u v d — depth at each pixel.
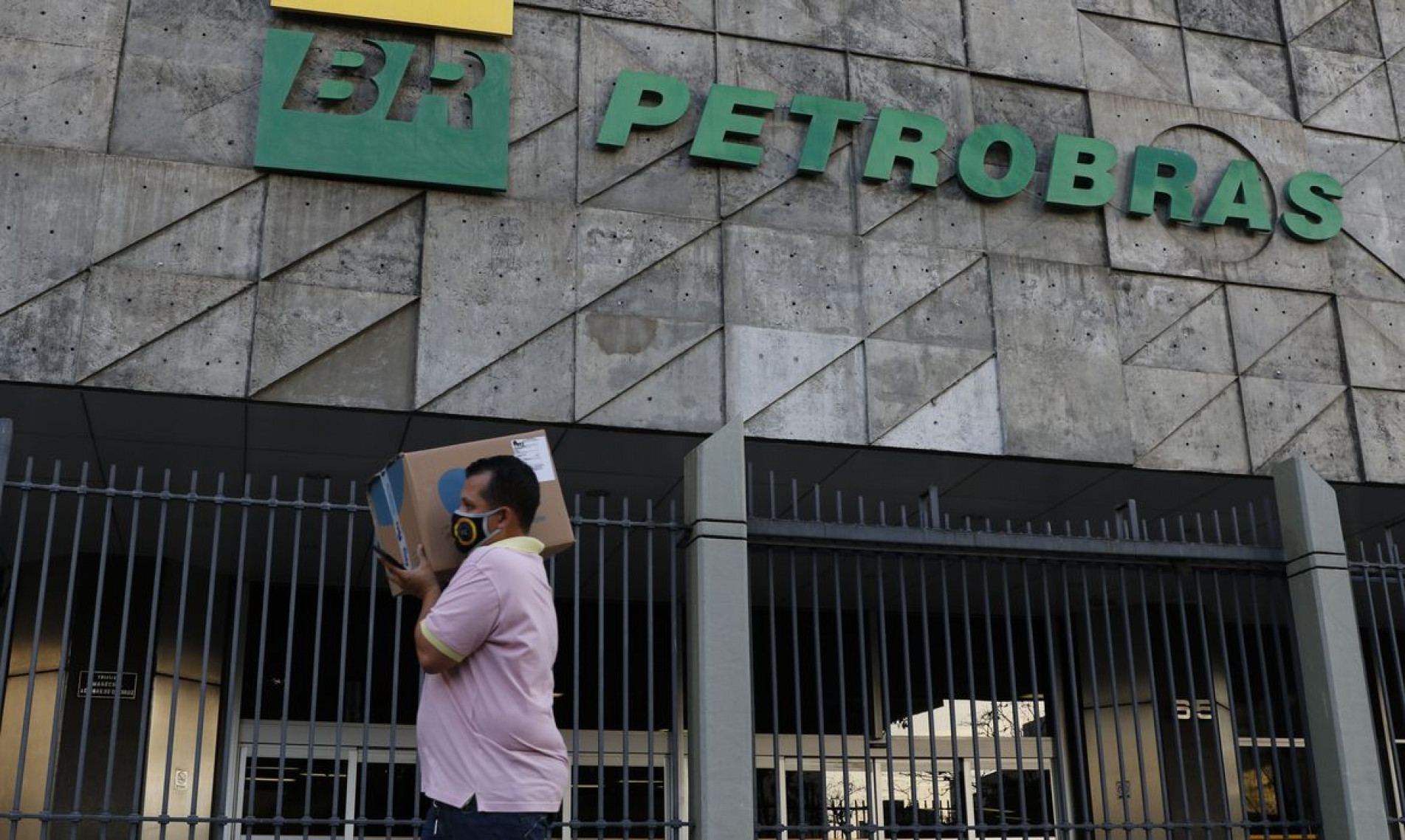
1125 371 9.39
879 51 9.72
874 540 6.86
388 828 5.71
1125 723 13.43
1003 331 9.23
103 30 8.38
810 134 9.23
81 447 8.95
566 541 4.19
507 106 8.77
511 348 8.35
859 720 13.34
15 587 5.96
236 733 11.97
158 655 11.45
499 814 3.25
